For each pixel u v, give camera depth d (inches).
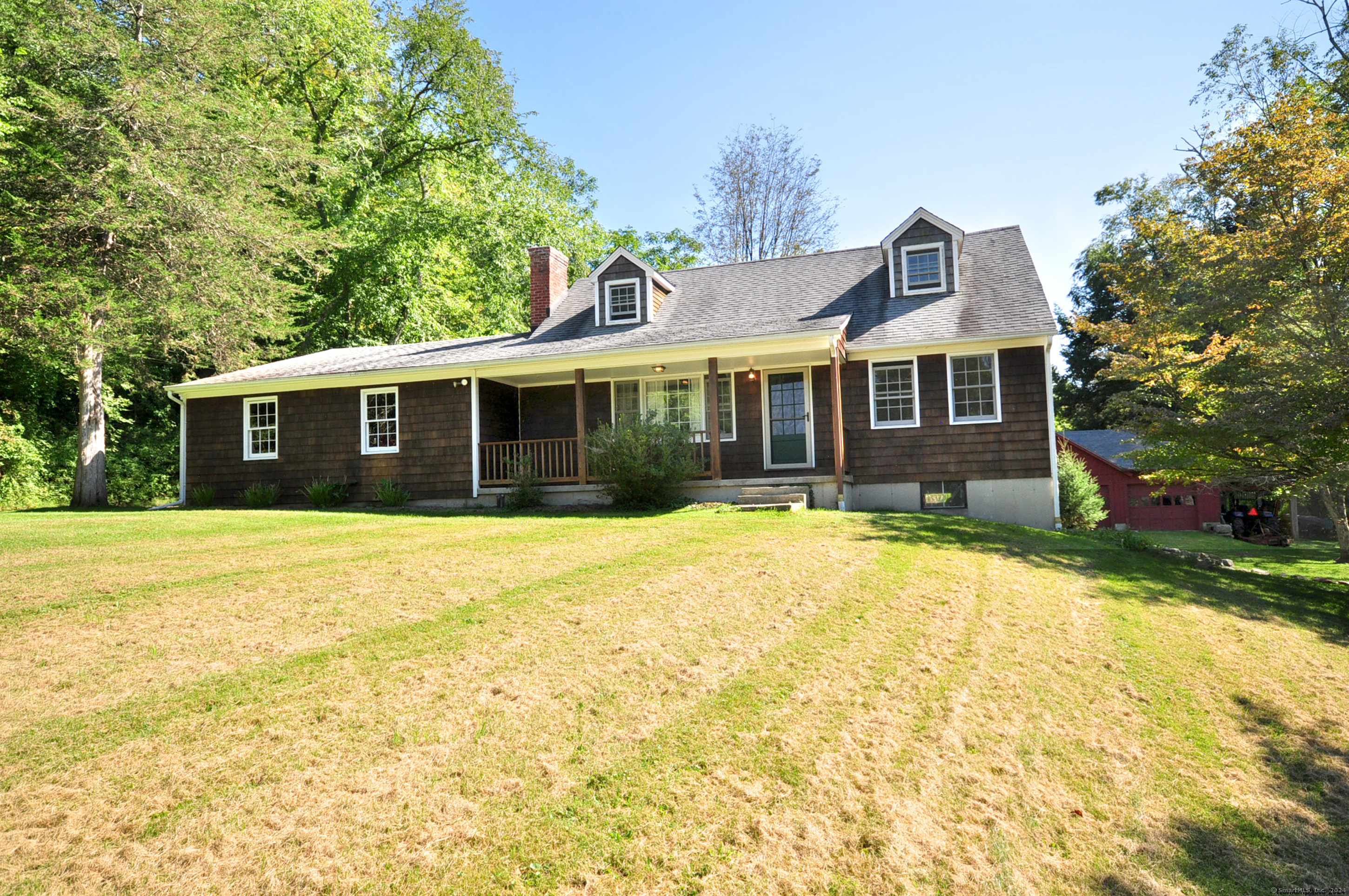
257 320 879.7
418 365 633.6
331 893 130.4
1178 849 161.0
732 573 319.3
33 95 717.3
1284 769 197.6
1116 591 345.7
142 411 1084.5
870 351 589.3
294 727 179.9
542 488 601.3
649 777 167.5
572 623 251.9
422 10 1190.9
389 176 1259.8
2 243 703.7
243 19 877.2
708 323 660.7
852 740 189.3
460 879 135.1
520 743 177.6
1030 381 568.7
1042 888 145.6
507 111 1244.5
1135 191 999.6
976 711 211.2
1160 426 496.7
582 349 589.3
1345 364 448.5
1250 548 807.7
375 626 247.4
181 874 132.7
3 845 137.9
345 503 664.4
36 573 313.3
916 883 142.6
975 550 400.8
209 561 339.6
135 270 776.3
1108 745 201.6
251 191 847.1
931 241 639.8
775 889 138.0
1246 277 502.0
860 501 598.2
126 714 185.0
